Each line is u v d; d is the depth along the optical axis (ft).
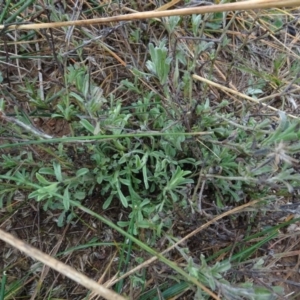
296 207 4.41
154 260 4.09
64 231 4.93
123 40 5.62
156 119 4.76
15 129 4.35
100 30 5.26
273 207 4.29
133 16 3.80
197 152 4.58
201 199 4.50
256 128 4.13
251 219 4.75
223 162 4.42
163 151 4.80
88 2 5.89
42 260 3.23
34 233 4.95
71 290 4.80
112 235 4.91
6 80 5.42
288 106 5.72
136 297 4.46
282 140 3.56
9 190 4.56
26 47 5.62
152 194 4.85
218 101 5.42
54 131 5.37
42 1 5.01
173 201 4.34
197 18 4.51
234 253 4.81
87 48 5.58
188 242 4.81
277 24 6.24
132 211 4.51
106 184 4.77
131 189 4.50
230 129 4.68
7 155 4.81
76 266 4.88
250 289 3.72
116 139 4.32
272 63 6.16
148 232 4.66
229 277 4.68
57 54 5.15
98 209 4.99
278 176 3.78
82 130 4.72
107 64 5.73
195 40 4.84
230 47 6.07
